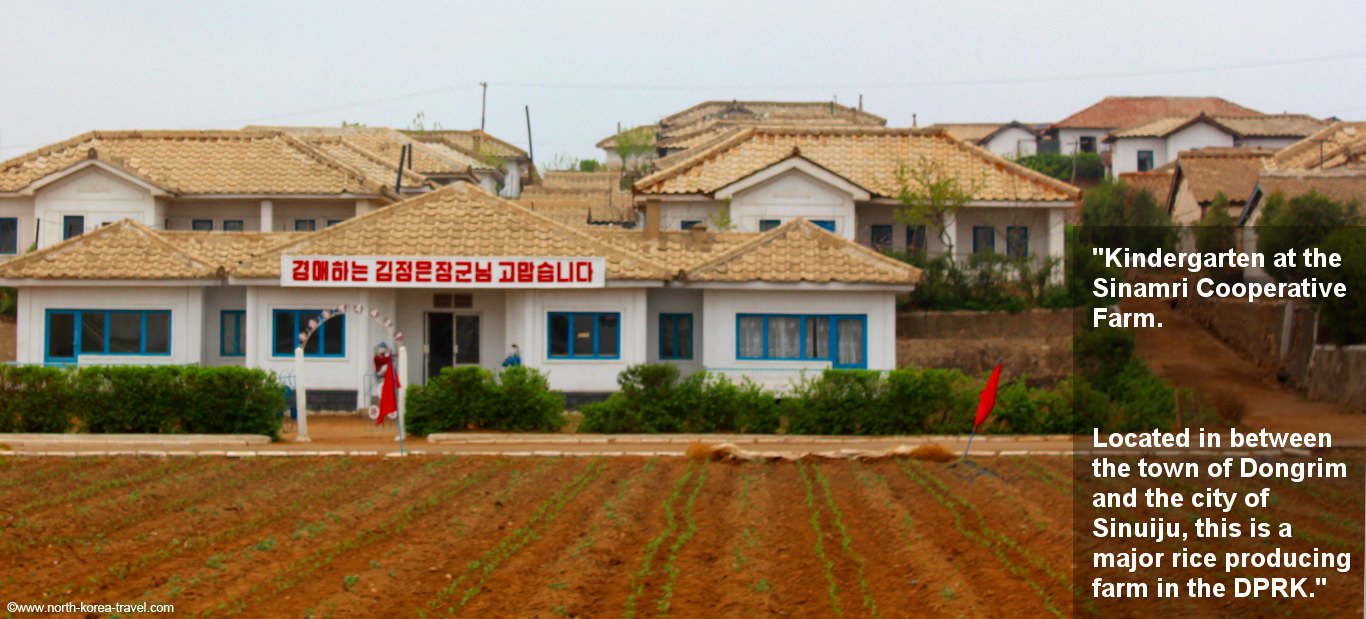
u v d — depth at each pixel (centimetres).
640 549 1595
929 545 1568
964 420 2933
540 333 3400
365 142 6094
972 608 1242
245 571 1473
